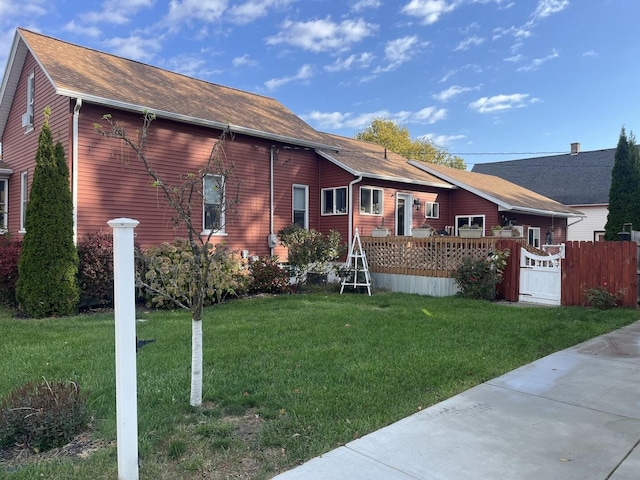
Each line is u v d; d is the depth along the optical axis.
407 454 3.10
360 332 6.68
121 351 2.72
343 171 14.52
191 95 13.33
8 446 3.18
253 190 13.19
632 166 16.23
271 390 4.21
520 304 9.91
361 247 12.23
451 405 3.98
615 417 3.74
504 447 3.20
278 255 13.09
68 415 3.28
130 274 2.79
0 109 13.13
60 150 8.98
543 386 4.49
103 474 2.78
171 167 11.39
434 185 17.30
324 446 3.18
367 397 4.07
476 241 10.98
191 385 3.91
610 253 9.12
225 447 3.15
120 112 10.52
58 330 7.07
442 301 10.13
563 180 28.56
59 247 8.71
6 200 13.06
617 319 7.82
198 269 3.91
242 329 6.88
